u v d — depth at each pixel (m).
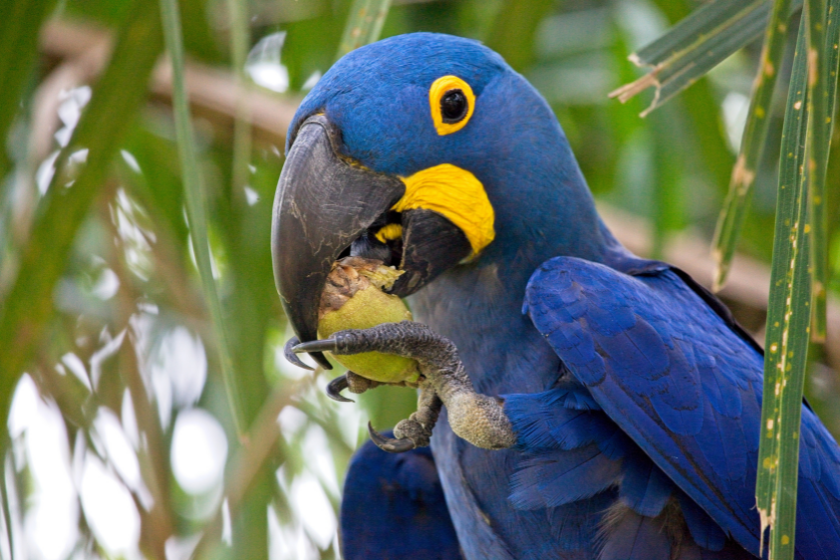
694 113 5.67
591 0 7.27
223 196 5.92
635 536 3.97
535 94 4.58
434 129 4.24
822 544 4.10
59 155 4.59
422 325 3.75
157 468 5.86
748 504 3.92
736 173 3.60
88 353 6.18
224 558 5.46
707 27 3.53
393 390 5.44
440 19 7.07
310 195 3.99
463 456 4.43
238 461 5.65
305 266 3.92
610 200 6.62
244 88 4.01
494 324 4.51
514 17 5.20
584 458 3.98
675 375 4.00
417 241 4.26
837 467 4.35
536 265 4.51
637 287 4.29
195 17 5.79
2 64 4.49
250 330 5.59
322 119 4.12
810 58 2.70
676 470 3.89
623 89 3.59
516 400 3.89
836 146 3.89
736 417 4.02
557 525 4.12
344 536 5.12
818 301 2.86
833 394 5.98
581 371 3.98
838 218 3.92
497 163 4.37
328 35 5.55
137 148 6.11
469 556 4.73
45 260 4.52
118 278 5.92
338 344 3.52
